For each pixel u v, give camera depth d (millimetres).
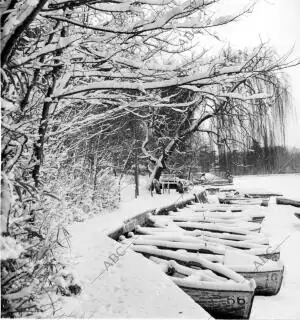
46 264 3727
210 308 5582
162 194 16172
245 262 6867
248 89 13312
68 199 8148
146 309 3992
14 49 3395
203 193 19062
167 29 3896
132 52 4570
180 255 6770
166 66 4039
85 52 4055
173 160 19078
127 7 3494
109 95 4270
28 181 4105
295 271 8250
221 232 9648
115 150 11203
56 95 3871
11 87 3824
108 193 10430
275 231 13016
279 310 6062
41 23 4266
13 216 3674
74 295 4102
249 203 18219
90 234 6656
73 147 6504
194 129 15680
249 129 19078
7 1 2859
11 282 3162
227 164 21547
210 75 3859
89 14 4445
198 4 3516
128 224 8609
